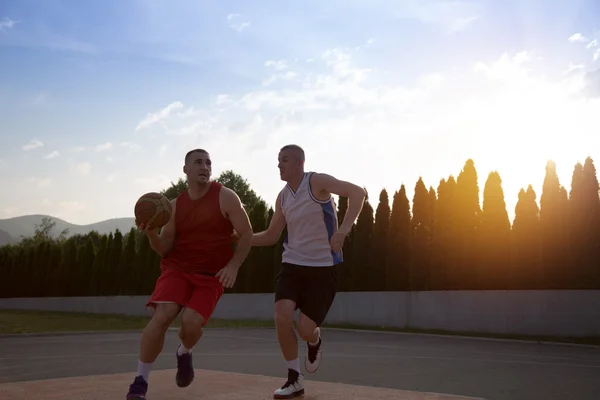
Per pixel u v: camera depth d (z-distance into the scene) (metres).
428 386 8.45
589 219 19.81
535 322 19.56
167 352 13.82
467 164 23.08
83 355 13.41
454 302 21.75
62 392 4.64
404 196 25.20
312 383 5.21
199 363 11.48
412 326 23.08
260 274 30.12
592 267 19.58
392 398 4.36
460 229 22.78
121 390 4.75
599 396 7.68
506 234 21.81
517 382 8.95
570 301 18.98
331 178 4.69
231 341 17.77
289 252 4.69
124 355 13.35
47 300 41.88
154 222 4.18
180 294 4.26
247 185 61.47
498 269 21.67
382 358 12.60
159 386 5.05
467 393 7.85
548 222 20.61
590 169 20.02
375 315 24.41
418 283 23.83
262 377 5.63
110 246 39.38
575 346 16.36
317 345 5.08
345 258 26.80
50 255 43.25
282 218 5.09
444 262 23.06
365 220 26.39
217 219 4.38
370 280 25.81
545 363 11.81
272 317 28.64
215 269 4.40
